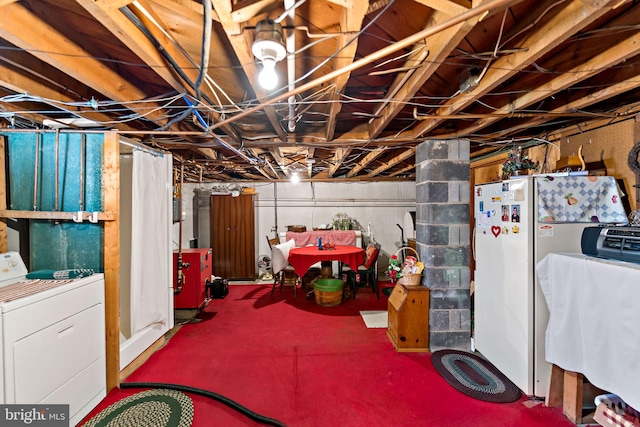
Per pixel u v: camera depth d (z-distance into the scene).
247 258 5.72
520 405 1.99
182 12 1.26
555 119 2.48
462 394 2.11
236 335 3.18
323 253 4.11
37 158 2.19
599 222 2.00
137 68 1.94
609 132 2.30
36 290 1.73
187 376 2.39
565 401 1.88
